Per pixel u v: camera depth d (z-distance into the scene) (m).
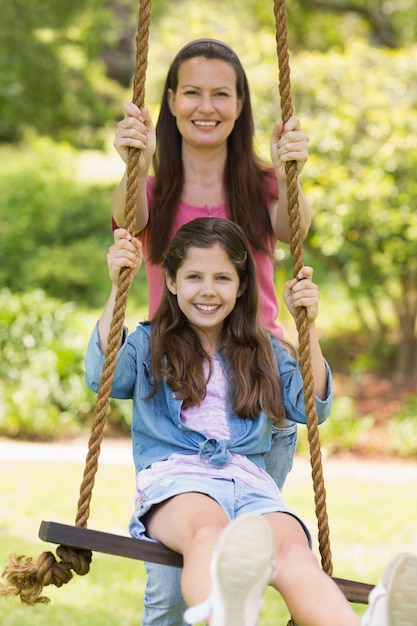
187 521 3.69
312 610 3.35
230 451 4.11
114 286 4.16
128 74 28.86
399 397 13.30
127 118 4.27
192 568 3.45
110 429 12.37
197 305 4.20
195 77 4.71
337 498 9.73
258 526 3.22
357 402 13.32
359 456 11.80
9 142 24.91
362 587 3.79
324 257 13.45
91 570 7.56
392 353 14.06
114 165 23.72
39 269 17.45
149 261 4.79
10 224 18.34
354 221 12.25
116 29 20.59
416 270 12.98
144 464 4.12
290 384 4.34
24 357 12.83
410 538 8.42
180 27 14.81
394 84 12.66
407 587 3.17
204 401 4.22
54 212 18.75
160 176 4.83
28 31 17.72
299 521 3.92
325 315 16.83
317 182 12.41
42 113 19.02
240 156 4.84
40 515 8.73
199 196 4.82
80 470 10.41
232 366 4.29
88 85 19.97
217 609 3.18
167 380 4.20
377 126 12.36
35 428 12.04
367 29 19.86
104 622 6.20
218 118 4.72
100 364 4.10
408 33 18.09
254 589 3.19
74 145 21.77
